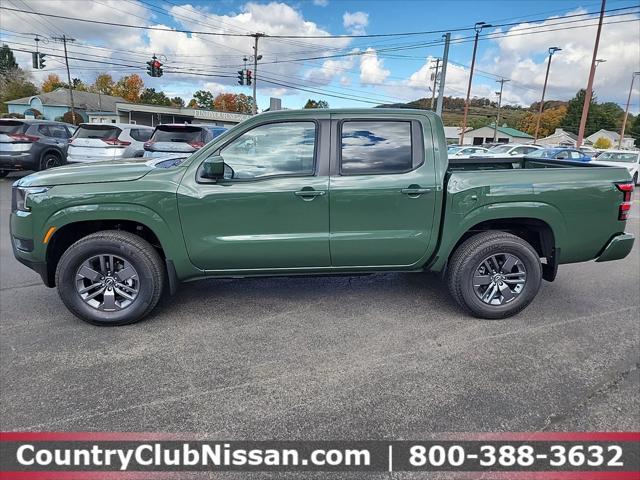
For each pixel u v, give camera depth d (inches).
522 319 157.2
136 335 141.6
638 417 103.7
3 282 188.7
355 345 136.5
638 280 205.5
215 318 155.1
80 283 143.7
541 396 111.0
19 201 139.9
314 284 190.2
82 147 466.6
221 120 2103.8
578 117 3255.4
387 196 143.9
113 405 106.3
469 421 101.7
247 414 103.7
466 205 145.6
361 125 144.3
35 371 120.0
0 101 2546.8
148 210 138.3
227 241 142.7
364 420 101.9
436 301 172.6
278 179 141.4
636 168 716.7
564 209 148.7
